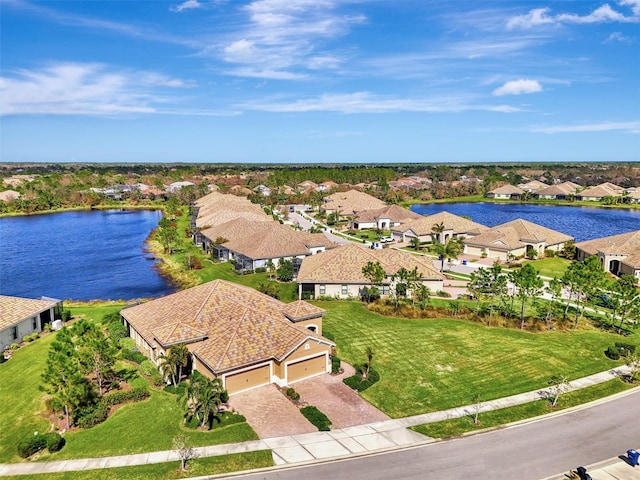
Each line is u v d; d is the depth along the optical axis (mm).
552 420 32406
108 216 150125
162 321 41906
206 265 81000
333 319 52156
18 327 47438
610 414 33188
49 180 197500
